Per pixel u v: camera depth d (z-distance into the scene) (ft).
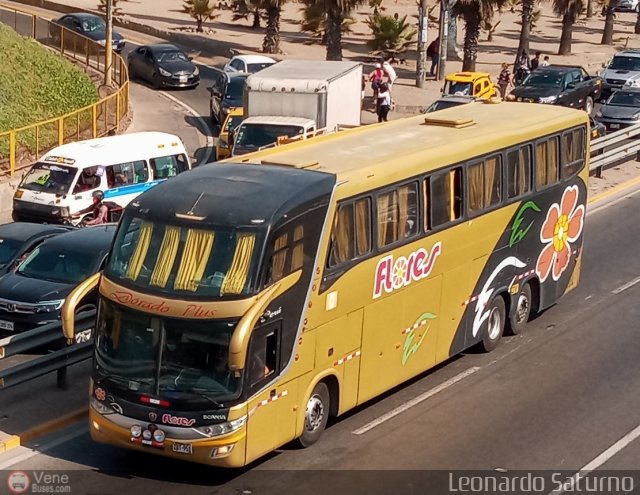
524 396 54.60
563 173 65.05
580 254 69.36
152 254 43.01
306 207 44.04
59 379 52.60
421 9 155.84
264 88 98.27
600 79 149.28
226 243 42.16
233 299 41.34
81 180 84.07
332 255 45.75
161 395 41.96
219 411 41.55
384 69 127.03
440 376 57.41
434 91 155.63
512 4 194.90
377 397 54.24
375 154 51.47
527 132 60.80
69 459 45.93
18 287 60.18
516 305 62.80
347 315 47.39
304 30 195.31
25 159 103.86
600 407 53.26
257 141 95.40
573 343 62.80
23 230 69.15
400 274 50.72
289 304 43.47
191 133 124.26
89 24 168.66
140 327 42.42
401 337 51.70
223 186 44.91
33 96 116.98
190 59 162.20
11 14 161.58
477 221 56.44
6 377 47.80
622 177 106.63
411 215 51.21
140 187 86.74
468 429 50.19
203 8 196.03
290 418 44.86
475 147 56.03
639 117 125.18
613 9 216.74
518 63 167.63
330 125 99.14
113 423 42.98
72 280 61.16
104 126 118.42
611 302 70.59
